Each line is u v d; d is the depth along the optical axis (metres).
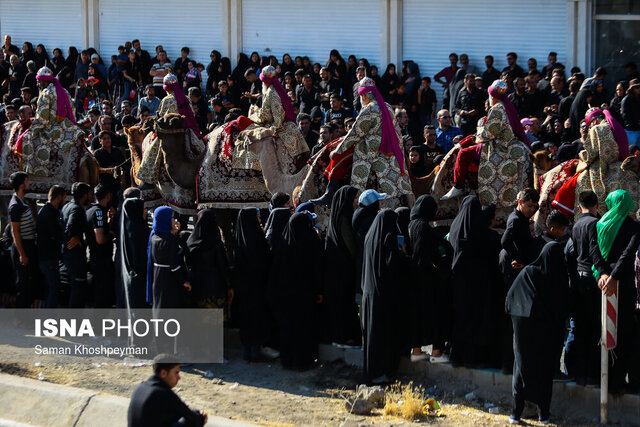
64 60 24.25
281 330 9.33
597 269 7.84
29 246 10.77
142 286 9.83
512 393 8.32
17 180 10.78
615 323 7.73
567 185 10.53
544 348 7.77
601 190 10.34
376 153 10.82
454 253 8.57
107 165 13.63
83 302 10.57
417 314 8.88
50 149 12.56
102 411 8.30
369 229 8.84
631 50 18.08
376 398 8.41
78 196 10.52
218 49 22.81
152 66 21.55
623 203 7.80
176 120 11.43
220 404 8.46
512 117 10.86
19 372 9.30
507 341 8.49
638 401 7.89
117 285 10.16
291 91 19.02
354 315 9.44
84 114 21.00
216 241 9.46
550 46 18.78
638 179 10.34
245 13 22.27
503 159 10.73
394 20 20.22
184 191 11.84
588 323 8.12
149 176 11.84
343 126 14.94
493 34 19.31
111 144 14.19
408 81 19.17
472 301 8.50
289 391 8.81
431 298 8.84
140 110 14.60
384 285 8.61
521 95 16.62
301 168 11.57
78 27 24.73
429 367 8.95
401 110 16.22
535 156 10.92
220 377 9.19
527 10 18.88
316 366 9.42
